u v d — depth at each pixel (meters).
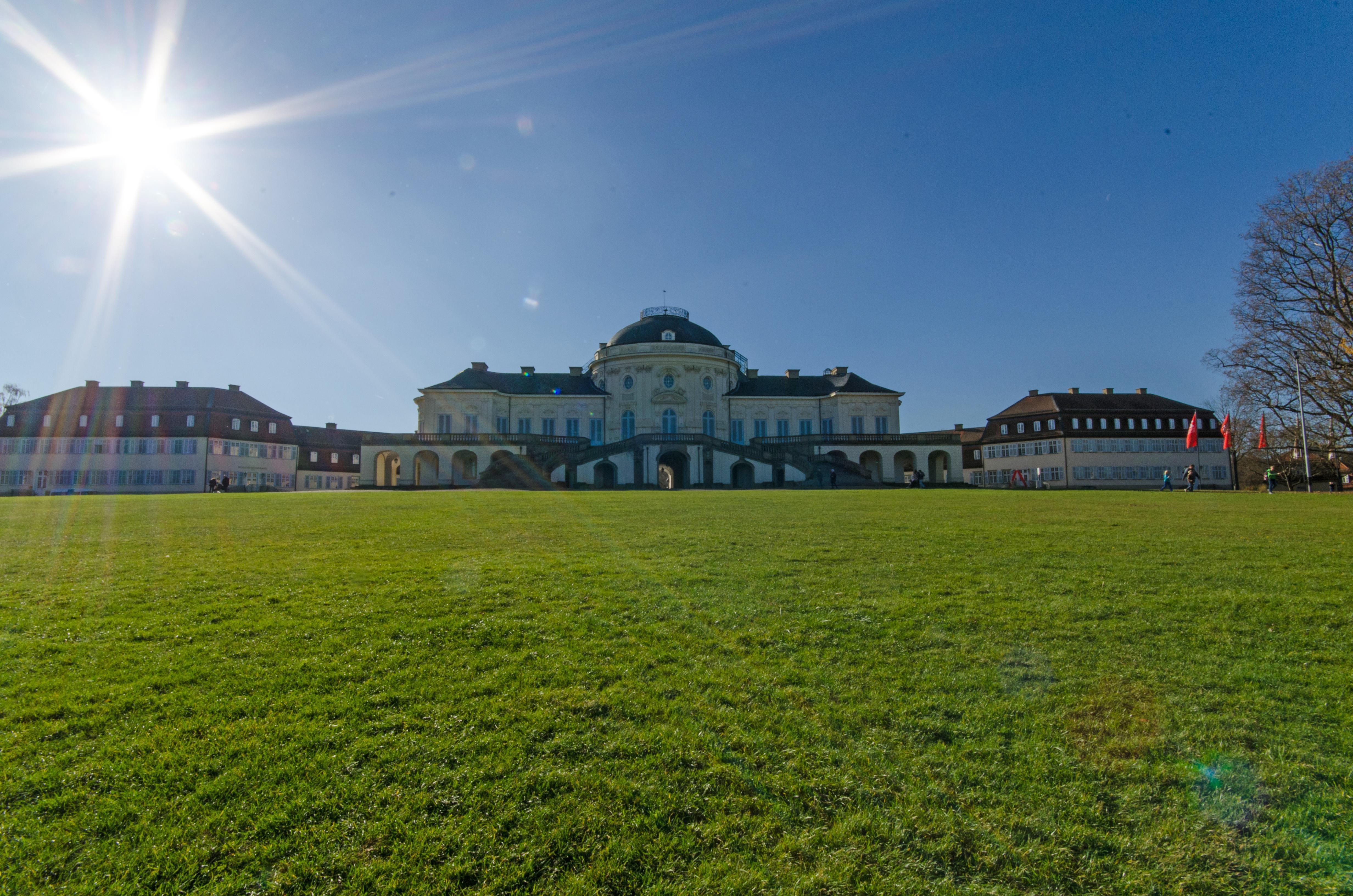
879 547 15.22
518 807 5.35
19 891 4.50
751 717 6.70
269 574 12.16
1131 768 5.89
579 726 6.47
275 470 80.00
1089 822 5.27
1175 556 13.99
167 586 11.27
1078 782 5.70
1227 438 55.03
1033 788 5.62
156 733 6.29
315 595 10.63
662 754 6.03
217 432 74.12
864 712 6.79
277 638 8.66
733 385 78.12
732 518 21.59
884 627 9.19
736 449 64.75
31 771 5.71
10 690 7.11
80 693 7.04
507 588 11.11
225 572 12.36
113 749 6.03
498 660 8.01
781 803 5.45
